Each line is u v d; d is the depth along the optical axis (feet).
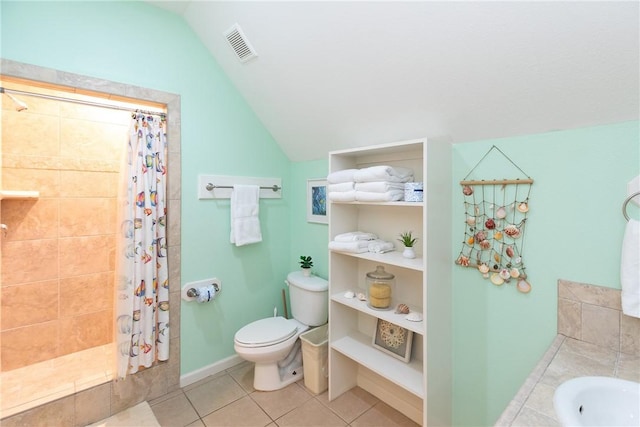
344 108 6.18
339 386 6.65
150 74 6.28
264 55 6.16
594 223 3.98
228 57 6.88
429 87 4.78
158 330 6.55
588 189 4.01
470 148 5.14
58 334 7.57
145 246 6.23
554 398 2.78
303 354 7.06
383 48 4.65
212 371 7.41
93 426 5.67
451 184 5.37
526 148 4.53
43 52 5.11
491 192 4.92
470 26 3.79
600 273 3.96
